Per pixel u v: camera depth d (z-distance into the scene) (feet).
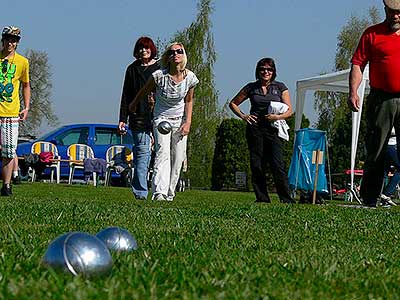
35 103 173.58
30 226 17.75
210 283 9.25
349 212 28.25
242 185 102.27
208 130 136.15
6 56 36.96
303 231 18.76
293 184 48.93
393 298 8.97
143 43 35.50
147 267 10.34
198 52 138.21
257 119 38.78
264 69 38.60
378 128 31.19
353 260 12.63
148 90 34.30
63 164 78.23
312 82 61.41
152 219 21.01
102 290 8.21
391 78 30.50
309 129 49.75
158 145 34.32
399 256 13.94
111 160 78.84
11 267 10.14
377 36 30.76
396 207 40.34
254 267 11.02
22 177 76.02
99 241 9.47
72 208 24.12
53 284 8.43
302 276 10.28
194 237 16.05
